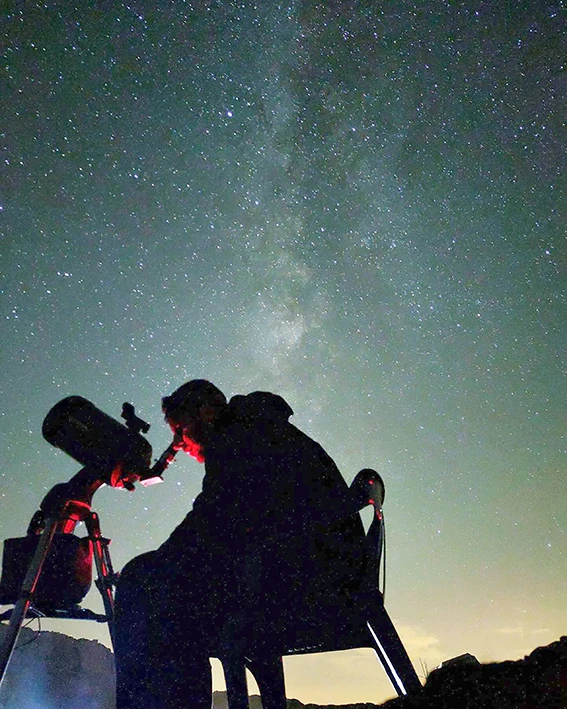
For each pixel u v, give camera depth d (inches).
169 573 76.7
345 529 78.8
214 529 78.5
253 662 79.0
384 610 76.7
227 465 80.9
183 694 72.0
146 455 95.0
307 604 76.0
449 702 36.4
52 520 91.4
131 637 73.9
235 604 76.0
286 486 79.4
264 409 83.7
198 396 88.2
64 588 91.1
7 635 83.6
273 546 77.0
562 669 35.4
